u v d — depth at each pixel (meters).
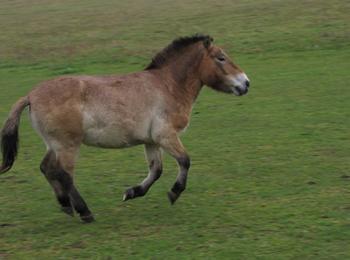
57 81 12.06
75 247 11.05
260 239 11.05
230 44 33.97
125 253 10.71
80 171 15.89
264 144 17.62
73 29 39.78
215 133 19.17
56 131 11.87
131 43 35.53
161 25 38.75
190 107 12.95
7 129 11.88
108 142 12.27
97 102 12.01
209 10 41.69
